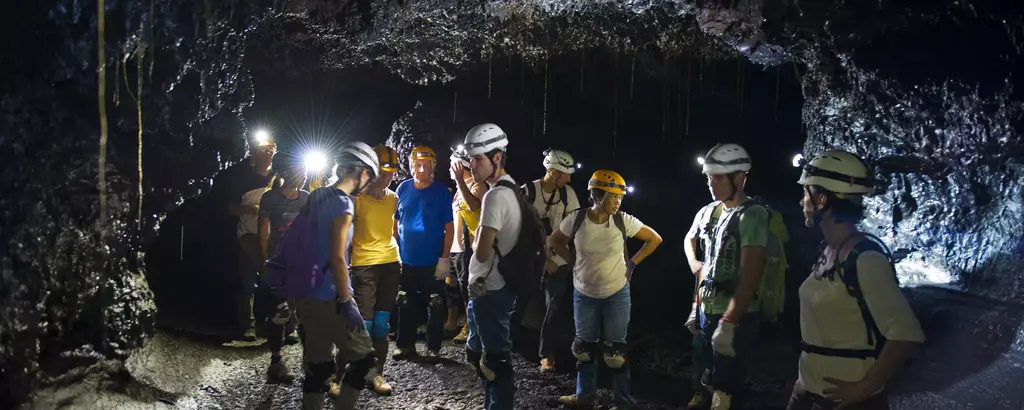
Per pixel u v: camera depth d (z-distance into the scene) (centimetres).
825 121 677
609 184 439
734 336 333
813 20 476
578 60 1005
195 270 853
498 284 382
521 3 581
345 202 379
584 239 445
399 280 498
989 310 494
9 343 341
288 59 737
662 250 1030
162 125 425
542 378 534
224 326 652
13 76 325
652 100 1093
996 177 502
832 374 241
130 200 419
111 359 431
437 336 571
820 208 246
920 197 609
